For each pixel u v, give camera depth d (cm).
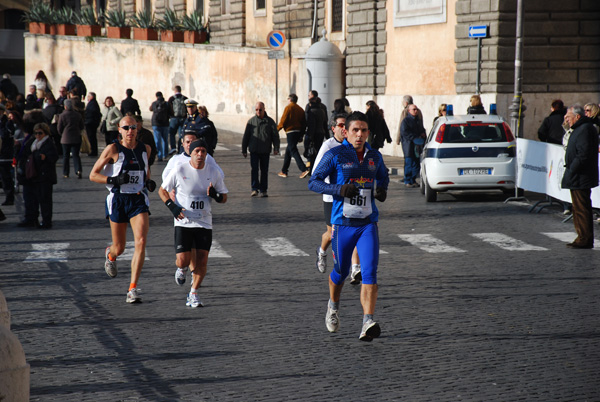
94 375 1496
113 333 1783
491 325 1844
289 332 1792
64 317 1922
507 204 3916
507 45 5516
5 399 1002
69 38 10656
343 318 1911
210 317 1922
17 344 1023
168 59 9412
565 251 2770
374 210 1762
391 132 6475
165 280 2330
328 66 7275
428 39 6066
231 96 8650
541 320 1888
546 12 5566
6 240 2988
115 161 2119
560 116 4306
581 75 5638
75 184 4669
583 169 2803
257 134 4125
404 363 1568
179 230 2025
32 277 2370
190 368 1537
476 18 5616
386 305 2034
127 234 3097
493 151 3944
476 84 5638
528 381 1462
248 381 1462
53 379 1474
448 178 3906
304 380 1469
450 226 3278
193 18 9450
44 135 3247
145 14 9788
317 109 4966
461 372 1512
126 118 2130
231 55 8606
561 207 3800
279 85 8012
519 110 4191
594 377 1484
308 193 4303
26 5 12644
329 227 2370
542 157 3650
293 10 8156
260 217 3512
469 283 2280
